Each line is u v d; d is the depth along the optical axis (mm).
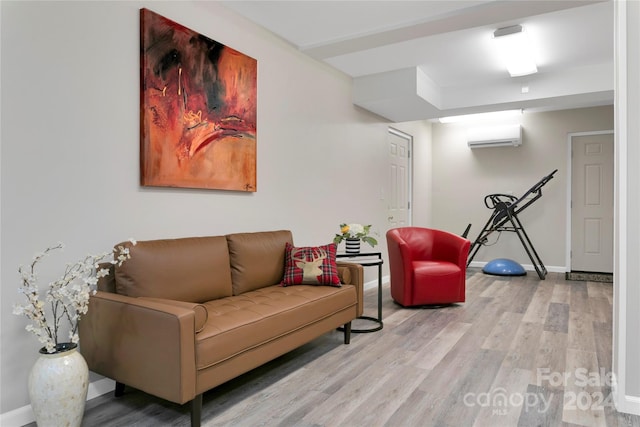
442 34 3469
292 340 2336
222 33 2898
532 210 6250
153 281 2150
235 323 1990
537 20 3225
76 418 1760
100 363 1990
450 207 6898
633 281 1987
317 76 3971
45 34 1942
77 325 2080
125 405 2070
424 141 6746
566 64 4219
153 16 2391
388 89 4383
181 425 1880
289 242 3162
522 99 4582
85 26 2100
